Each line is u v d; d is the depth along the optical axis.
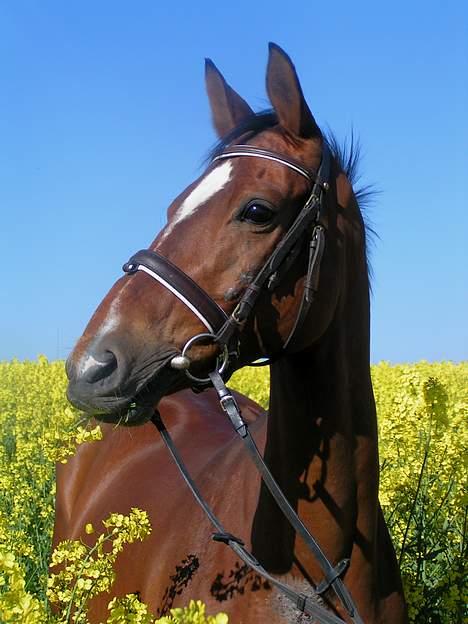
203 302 2.42
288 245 2.50
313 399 2.61
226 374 2.51
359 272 2.76
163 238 2.50
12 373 14.43
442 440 4.24
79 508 4.25
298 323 2.54
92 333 2.38
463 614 3.67
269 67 2.64
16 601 2.21
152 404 2.43
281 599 2.59
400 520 4.27
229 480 3.12
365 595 2.66
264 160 2.55
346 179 2.81
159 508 3.51
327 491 2.61
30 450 6.55
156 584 3.14
